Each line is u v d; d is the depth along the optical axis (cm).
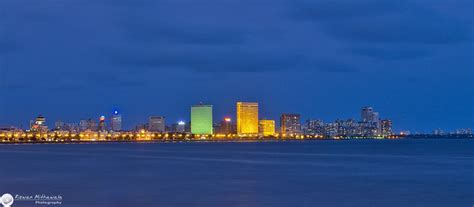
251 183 8838
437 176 9912
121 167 12650
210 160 15975
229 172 11081
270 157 18038
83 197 7112
